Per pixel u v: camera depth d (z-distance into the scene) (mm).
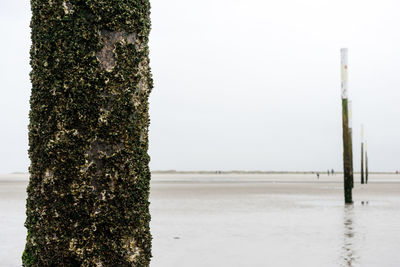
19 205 21062
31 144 2930
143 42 3051
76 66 2807
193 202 23328
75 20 2838
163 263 8047
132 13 2965
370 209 19031
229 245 9898
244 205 21328
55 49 2840
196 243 10195
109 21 2877
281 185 51438
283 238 10914
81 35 2822
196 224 13742
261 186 47906
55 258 2746
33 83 2941
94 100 2809
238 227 12992
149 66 3127
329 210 18594
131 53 2965
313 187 45312
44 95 2854
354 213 17266
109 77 2857
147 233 2979
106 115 2826
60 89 2801
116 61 2889
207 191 35781
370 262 8070
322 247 9625
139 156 2947
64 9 2848
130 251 2844
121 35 2928
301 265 7887
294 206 20703
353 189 38656
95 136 2795
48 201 2791
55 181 2762
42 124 2852
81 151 2764
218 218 15383
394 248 9461
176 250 9328
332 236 11219
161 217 15742
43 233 2781
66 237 2727
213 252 9094
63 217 2740
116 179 2822
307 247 9633
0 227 12898
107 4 2875
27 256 2873
